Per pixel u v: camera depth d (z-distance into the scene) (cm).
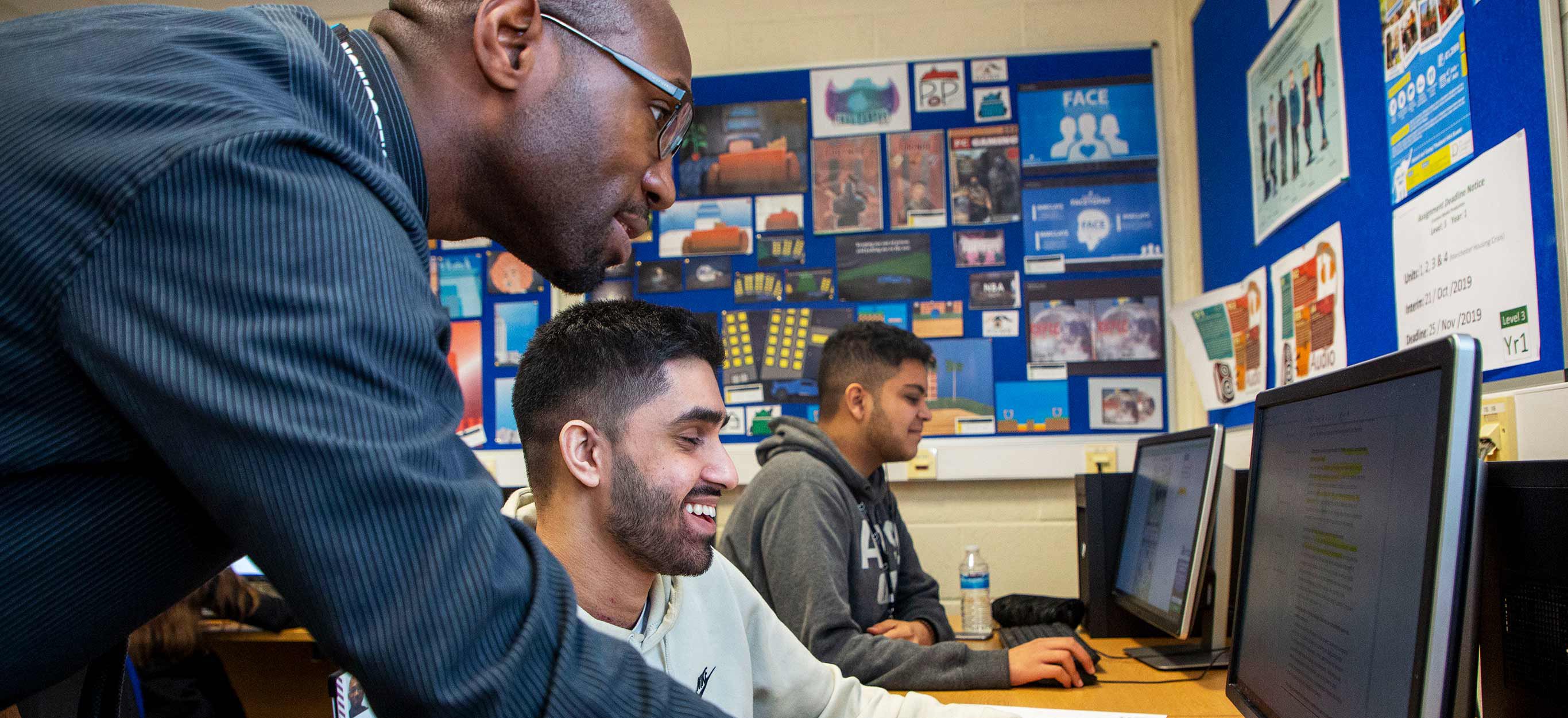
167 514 51
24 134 46
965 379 295
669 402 111
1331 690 84
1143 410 289
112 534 50
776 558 173
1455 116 151
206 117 45
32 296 44
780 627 133
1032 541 292
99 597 51
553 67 60
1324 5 197
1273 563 105
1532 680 81
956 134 302
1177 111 297
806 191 306
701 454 113
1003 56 303
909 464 292
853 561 184
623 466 110
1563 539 77
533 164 60
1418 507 71
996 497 294
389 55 59
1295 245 214
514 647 45
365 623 42
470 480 48
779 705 130
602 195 62
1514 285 136
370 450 42
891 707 132
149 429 43
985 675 151
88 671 67
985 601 222
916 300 299
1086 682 153
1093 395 291
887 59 307
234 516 43
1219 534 170
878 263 301
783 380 301
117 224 43
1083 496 216
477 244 317
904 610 209
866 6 310
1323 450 93
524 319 313
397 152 56
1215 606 169
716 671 120
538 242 63
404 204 51
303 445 41
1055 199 298
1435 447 68
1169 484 178
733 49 313
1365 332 183
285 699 302
